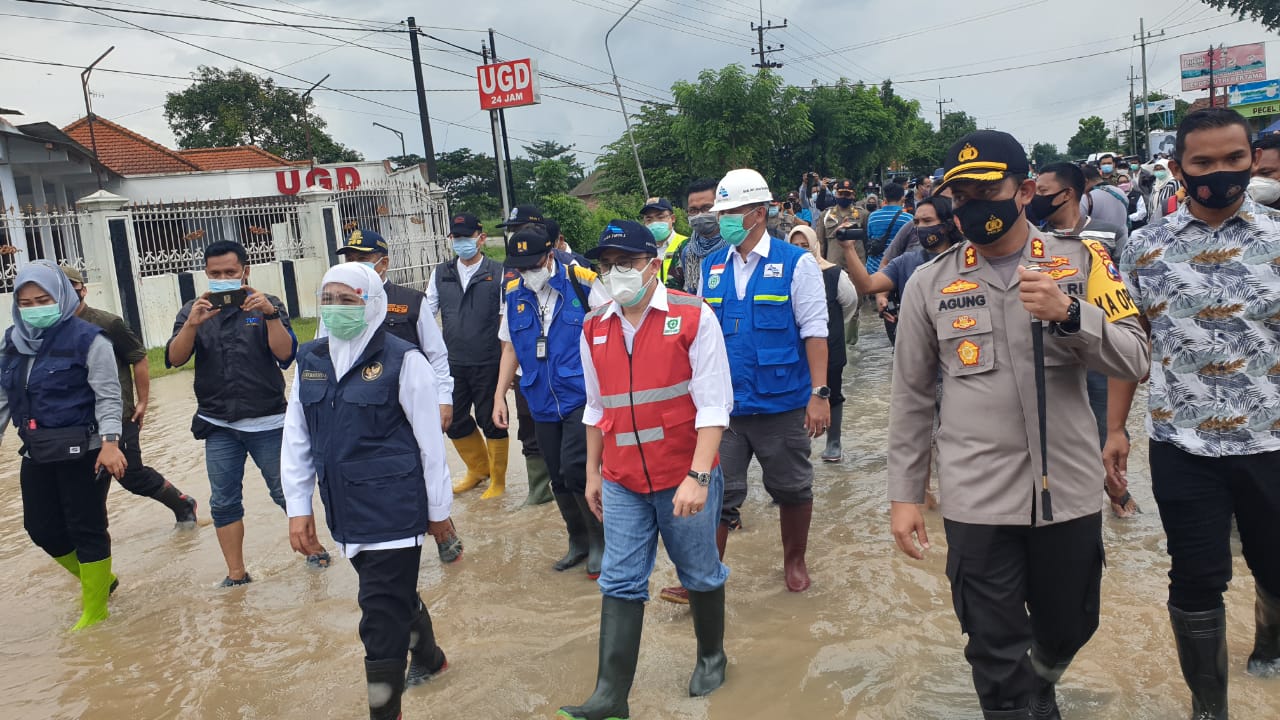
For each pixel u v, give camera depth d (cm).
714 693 372
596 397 381
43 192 2200
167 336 1739
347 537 353
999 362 279
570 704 377
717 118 3394
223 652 450
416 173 2614
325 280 354
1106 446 345
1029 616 300
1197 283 317
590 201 5703
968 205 271
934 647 395
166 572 572
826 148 4559
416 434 362
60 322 493
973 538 283
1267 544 319
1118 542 498
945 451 291
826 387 456
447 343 674
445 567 546
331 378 360
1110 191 623
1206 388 315
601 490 388
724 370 354
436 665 405
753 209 445
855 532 550
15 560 620
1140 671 361
